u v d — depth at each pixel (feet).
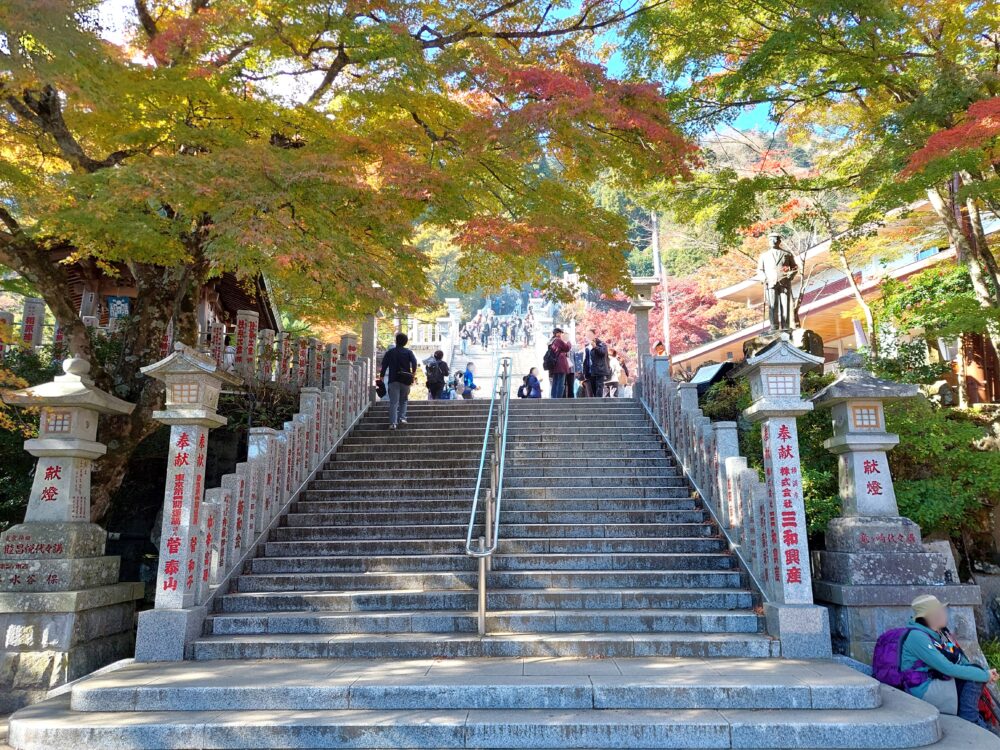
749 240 69.41
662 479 31.07
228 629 20.86
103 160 25.55
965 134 22.53
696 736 14.64
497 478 27.14
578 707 15.84
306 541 26.13
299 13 23.20
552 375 47.11
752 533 22.95
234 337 40.70
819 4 25.96
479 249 26.58
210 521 22.68
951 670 16.88
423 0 27.20
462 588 23.31
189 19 22.49
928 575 20.72
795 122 39.63
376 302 22.21
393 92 24.30
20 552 21.18
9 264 25.57
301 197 21.70
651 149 26.89
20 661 20.07
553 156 28.30
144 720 15.37
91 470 24.88
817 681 16.16
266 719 15.24
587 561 24.56
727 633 20.12
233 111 23.12
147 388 27.35
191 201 20.75
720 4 29.14
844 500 22.80
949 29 29.89
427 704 15.99
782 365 20.56
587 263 26.27
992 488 25.43
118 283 51.57
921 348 37.29
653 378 37.93
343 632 20.81
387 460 33.96
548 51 28.84
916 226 48.73
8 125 23.73
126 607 23.58
